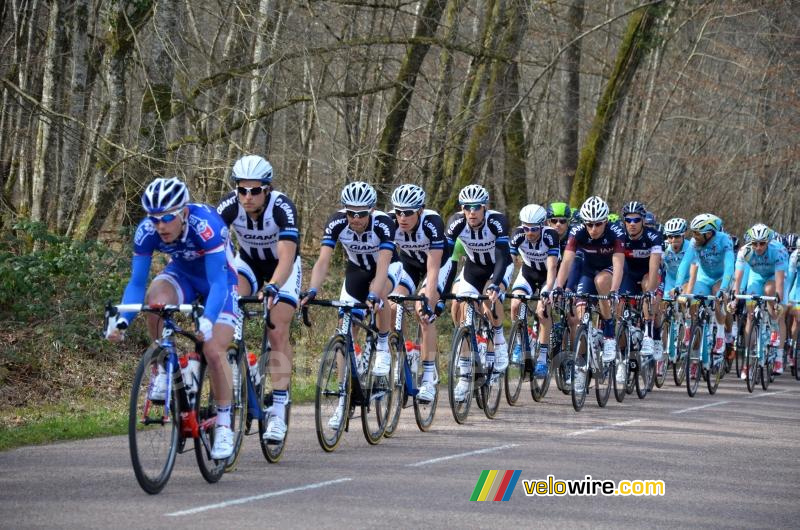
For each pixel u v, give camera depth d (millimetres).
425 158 39406
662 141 69562
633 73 49719
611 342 24016
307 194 37812
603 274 24156
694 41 62875
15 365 24984
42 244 30391
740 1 60344
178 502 12633
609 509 13344
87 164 33406
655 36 49156
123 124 33750
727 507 13789
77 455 15992
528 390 27312
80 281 28188
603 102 49938
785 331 33219
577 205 50031
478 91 43500
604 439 19125
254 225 15656
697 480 15516
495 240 22188
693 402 26125
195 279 14148
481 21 44469
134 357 27953
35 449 16609
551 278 23828
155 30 32406
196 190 33531
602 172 66062
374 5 36969
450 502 13289
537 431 19984
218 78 34062
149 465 12836
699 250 29266
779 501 14344
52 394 24125
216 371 13656
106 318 12703
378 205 38875
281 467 15438
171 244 13477
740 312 31312
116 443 17328
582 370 23312
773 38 69438
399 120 39688
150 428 12859
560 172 53469
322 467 15492
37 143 33969
